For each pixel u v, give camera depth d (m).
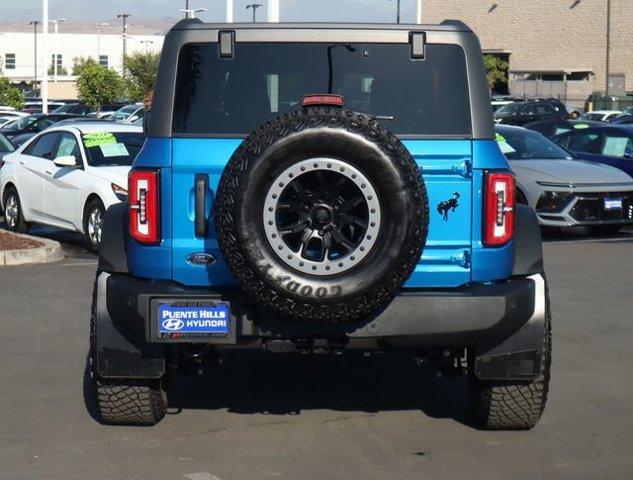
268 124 5.54
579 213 15.05
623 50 68.44
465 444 6.36
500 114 42.78
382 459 6.09
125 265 6.15
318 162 5.49
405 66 6.22
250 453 6.18
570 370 8.14
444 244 5.97
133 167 6.03
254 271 5.52
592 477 5.80
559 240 15.59
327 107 5.69
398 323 5.81
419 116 6.16
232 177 5.52
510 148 16.34
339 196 5.57
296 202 5.57
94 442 6.37
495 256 5.98
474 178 5.97
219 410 7.07
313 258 5.64
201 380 7.84
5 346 8.82
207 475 5.80
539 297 6.12
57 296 10.98
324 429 6.66
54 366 8.19
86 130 14.69
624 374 8.03
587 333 9.40
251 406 7.17
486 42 74.75
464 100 6.12
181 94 6.14
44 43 37.50
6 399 7.29
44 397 7.34
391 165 5.46
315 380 7.87
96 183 13.79
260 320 5.86
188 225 5.97
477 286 6.00
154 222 5.96
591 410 7.09
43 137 15.52
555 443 6.39
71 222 14.44
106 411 6.48
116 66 117.44
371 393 7.52
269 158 5.45
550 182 15.08
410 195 5.51
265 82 6.21
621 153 17.72
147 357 6.14
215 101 6.17
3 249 13.27
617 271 12.70
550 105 43.38
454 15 76.06
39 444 6.34
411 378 7.93
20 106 47.69
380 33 6.24
